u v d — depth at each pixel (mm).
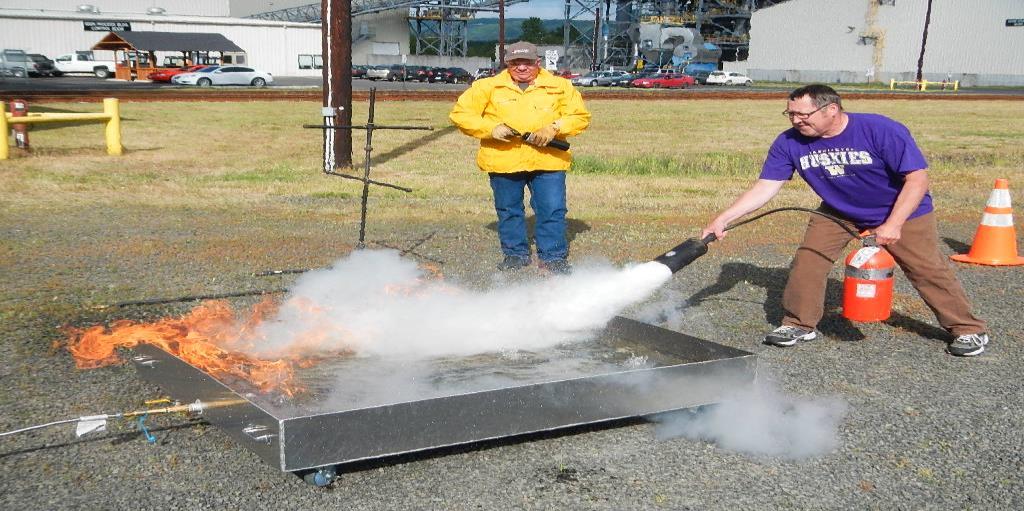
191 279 6758
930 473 3578
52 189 11484
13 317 5598
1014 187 13312
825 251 5191
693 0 98562
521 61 6582
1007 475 3572
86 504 3168
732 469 3574
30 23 67750
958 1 78375
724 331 5664
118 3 79875
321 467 3127
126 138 18312
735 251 8344
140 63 58500
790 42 88875
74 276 6824
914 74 81188
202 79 47938
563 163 6867
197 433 3797
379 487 3342
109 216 9688
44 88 38188
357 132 20281
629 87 62531
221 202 10789
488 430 3354
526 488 3365
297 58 74750
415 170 14117
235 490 3291
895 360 5086
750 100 39406
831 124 4688
